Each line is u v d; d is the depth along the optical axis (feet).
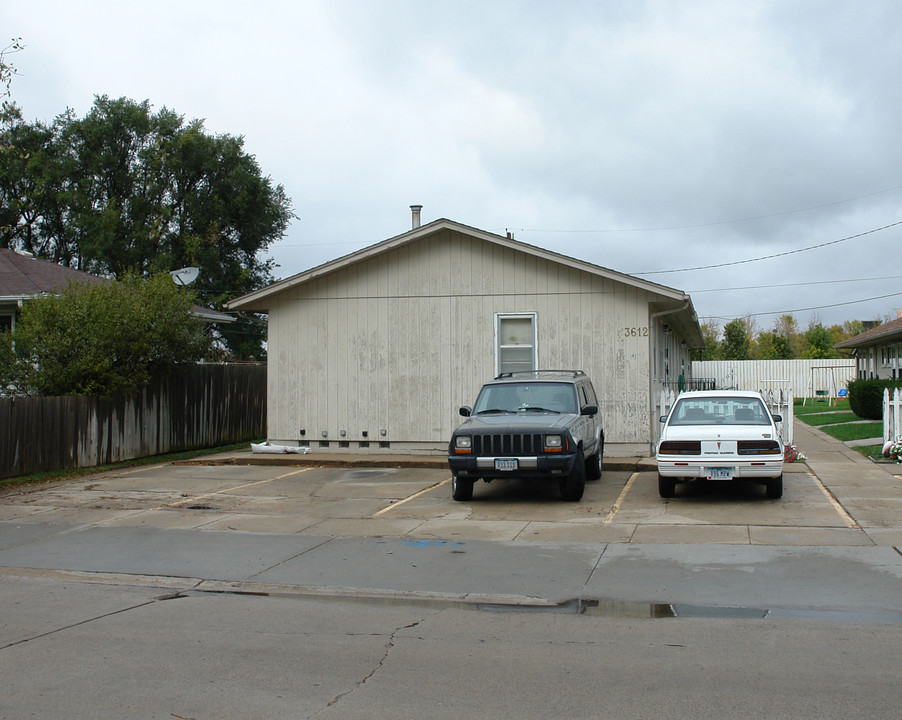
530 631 22.50
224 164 152.46
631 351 58.80
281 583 28.55
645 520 37.50
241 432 79.66
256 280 160.04
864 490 43.24
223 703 17.33
